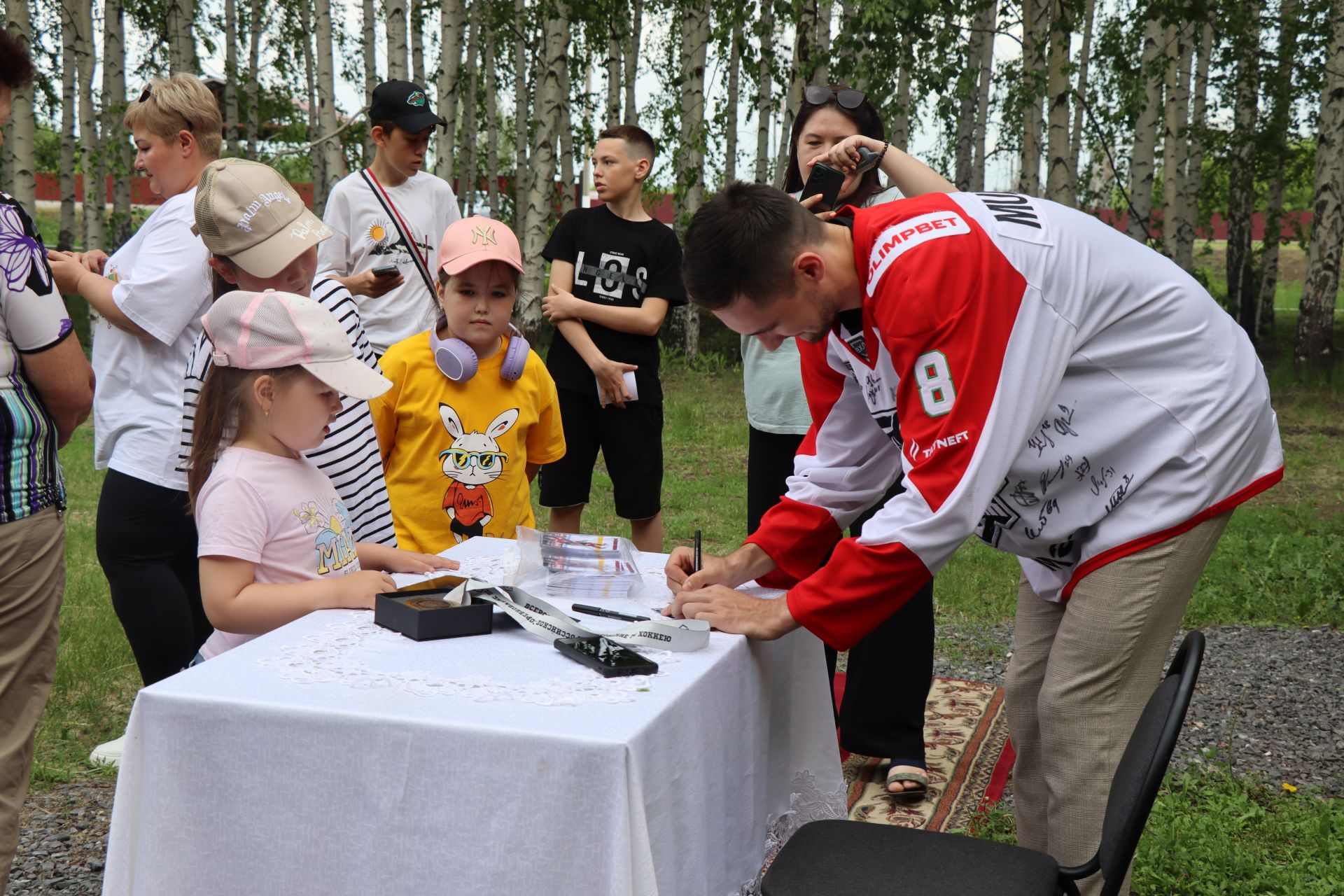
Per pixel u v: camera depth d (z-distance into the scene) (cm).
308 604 210
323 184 2189
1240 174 1977
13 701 233
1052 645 233
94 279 315
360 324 317
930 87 1207
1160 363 209
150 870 162
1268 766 376
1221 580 613
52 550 239
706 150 1677
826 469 245
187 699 160
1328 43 1647
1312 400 1485
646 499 492
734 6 1198
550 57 1432
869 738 342
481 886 151
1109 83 1956
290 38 2375
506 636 195
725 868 195
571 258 483
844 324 214
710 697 181
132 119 326
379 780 154
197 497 225
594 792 145
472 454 330
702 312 1950
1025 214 207
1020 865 190
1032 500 216
